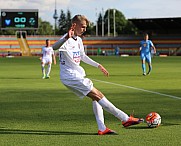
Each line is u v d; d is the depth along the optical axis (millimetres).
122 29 152750
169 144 6594
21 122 8727
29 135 7387
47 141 6879
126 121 7594
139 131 7672
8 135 7395
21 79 21703
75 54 7582
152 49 24750
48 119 9086
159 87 16719
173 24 84625
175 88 16281
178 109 10492
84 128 8031
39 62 47750
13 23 78250
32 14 78250
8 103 11844
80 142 6785
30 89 16031
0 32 137000
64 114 9758
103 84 18266
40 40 88000
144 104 11477
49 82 19578
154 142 6742
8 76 24281
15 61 51375
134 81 19984
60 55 7641
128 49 85438
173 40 85625
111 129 7879
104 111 10055
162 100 12375
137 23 86312
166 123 8492
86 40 88188
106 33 153875
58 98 13008
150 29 89125
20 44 87062
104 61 49375
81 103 11758
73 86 7559
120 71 29062
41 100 12516
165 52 84250
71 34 7309
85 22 7562
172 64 41156
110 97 13203
